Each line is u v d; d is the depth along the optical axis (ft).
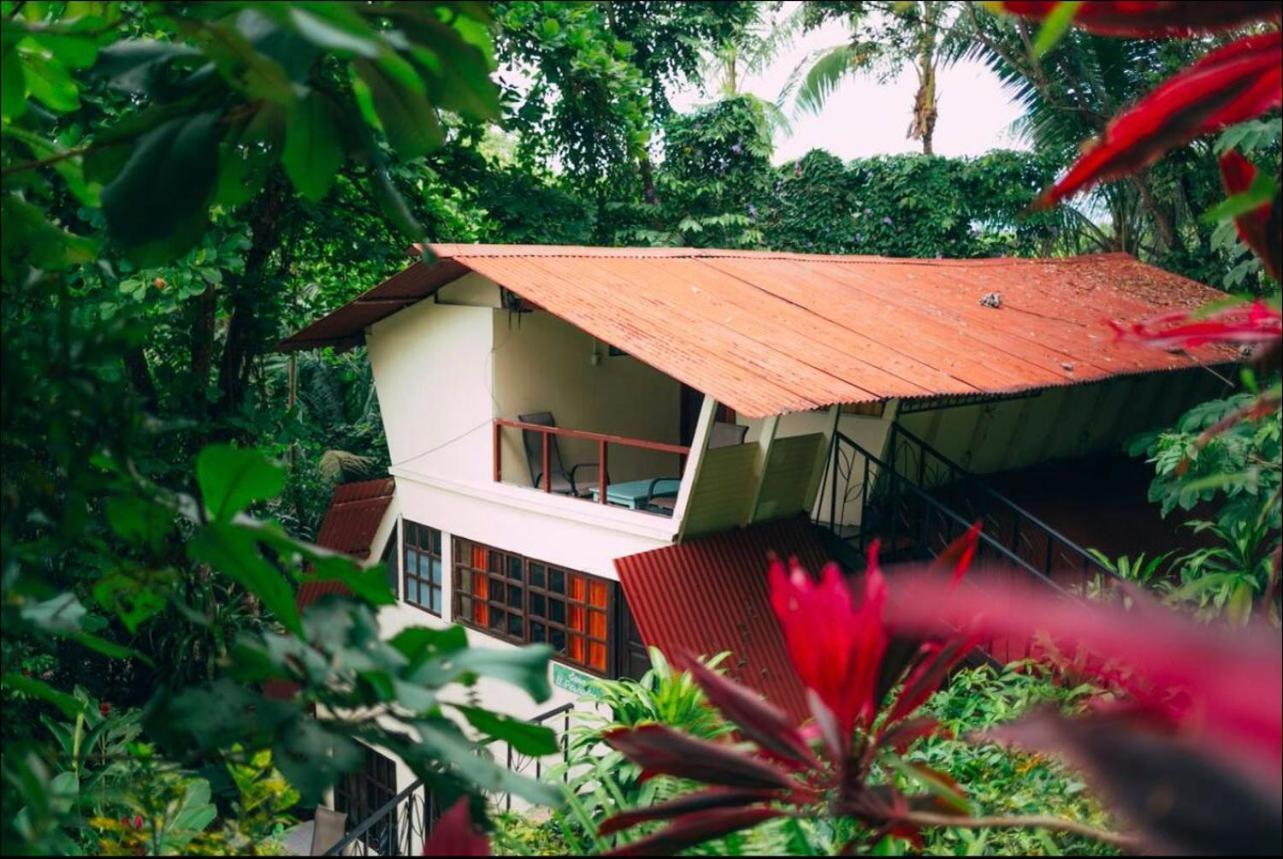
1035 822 6.50
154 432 8.30
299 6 6.56
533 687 7.23
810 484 31.94
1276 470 20.18
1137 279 54.08
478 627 35.58
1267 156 30.48
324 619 7.35
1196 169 55.01
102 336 8.02
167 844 10.48
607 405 38.14
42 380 8.00
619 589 30.68
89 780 17.51
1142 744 3.87
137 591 8.87
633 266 36.81
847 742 6.93
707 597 28.43
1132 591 5.15
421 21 7.71
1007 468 42.37
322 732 7.33
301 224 40.27
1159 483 26.43
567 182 53.47
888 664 7.02
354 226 42.34
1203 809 3.67
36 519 8.90
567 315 29.25
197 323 36.22
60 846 11.31
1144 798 3.81
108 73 7.90
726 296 35.58
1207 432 8.46
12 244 9.84
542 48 42.88
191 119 7.69
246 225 32.12
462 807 6.35
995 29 59.06
